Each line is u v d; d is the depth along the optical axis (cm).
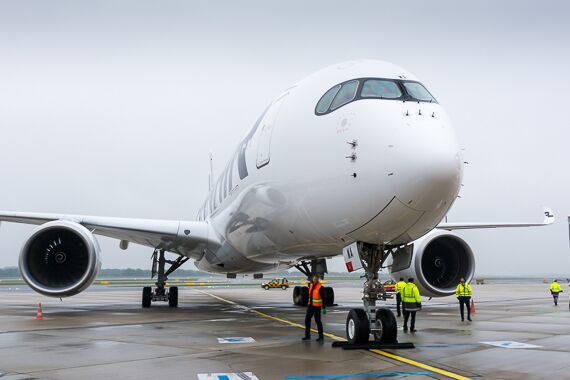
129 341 969
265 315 1606
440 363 738
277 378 642
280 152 1101
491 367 709
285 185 1066
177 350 856
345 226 934
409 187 824
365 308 934
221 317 1523
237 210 1391
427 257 1365
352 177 891
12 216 1537
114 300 2662
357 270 1022
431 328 1231
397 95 943
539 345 923
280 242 1231
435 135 859
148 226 1633
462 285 1423
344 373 669
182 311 1792
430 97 973
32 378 645
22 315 1586
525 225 1902
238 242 1488
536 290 4322
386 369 695
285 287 5162
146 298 1992
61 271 1402
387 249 1013
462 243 1309
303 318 1492
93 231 1596
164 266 2038
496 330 1184
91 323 1325
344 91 992
